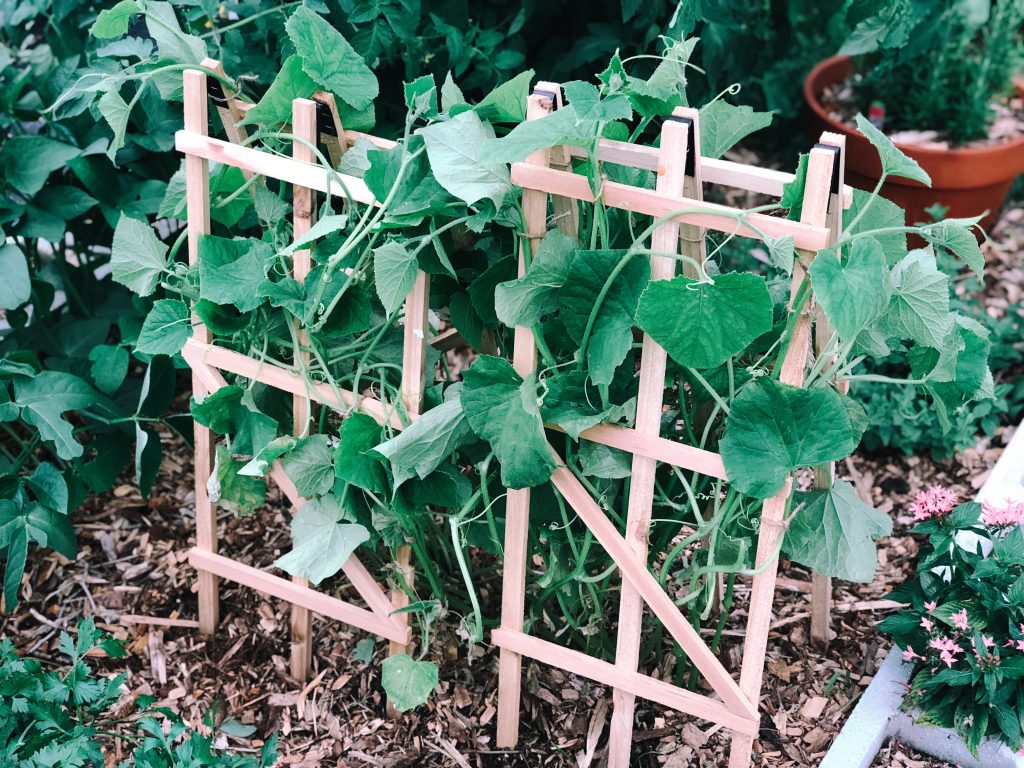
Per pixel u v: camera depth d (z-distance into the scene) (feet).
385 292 6.19
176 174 7.25
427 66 9.25
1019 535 7.23
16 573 8.20
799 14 13.52
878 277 5.40
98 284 10.33
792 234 5.47
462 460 7.63
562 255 5.97
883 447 10.04
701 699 6.81
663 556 8.31
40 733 6.63
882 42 10.43
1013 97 12.70
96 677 8.18
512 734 7.61
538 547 7.46
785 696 7.89
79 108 8.25
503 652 7.29
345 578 8.68
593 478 6.77
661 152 5.62
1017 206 13.08
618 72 5.64
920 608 7.39
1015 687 6.91
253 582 7.98
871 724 7.32
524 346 6.31
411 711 7.90
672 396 7.41
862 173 11.64
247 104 6.96
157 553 9.20
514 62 9.05
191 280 7.14
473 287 6.46
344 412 6.95
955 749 7.28
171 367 8.71
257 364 7.15
